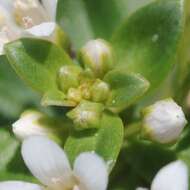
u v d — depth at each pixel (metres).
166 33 0.09
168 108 0.09
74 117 0.09
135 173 0.10
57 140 0.09
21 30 0.09
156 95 0.10
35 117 0.09
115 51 0.09
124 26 0.09
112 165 0.08
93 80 0.09
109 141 0.08
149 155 0.09
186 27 0.10
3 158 0.10
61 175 0.08
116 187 0.10
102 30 0.10
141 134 0.09
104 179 0.08
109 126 0.09
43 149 0.08
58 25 0.10
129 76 0.09
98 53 0.09
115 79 0.09
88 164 0.08
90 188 0.08
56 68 0.09
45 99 0.09
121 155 0.10
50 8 0.09
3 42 0.09
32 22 0.09
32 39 0.09
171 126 0.09
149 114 0.09
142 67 0.09
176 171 0.08
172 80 0.10
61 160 0.08
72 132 0.09
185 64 0.10
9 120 0.10
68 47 0.09
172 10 0.09
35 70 0.09
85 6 0.10
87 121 0.09
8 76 0.11
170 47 0.09
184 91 0.10
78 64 0.09
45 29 0.09
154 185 0.08
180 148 0.09
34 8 0.09
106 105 0.09
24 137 0.09
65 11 0.10
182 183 0.08
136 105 0.10
